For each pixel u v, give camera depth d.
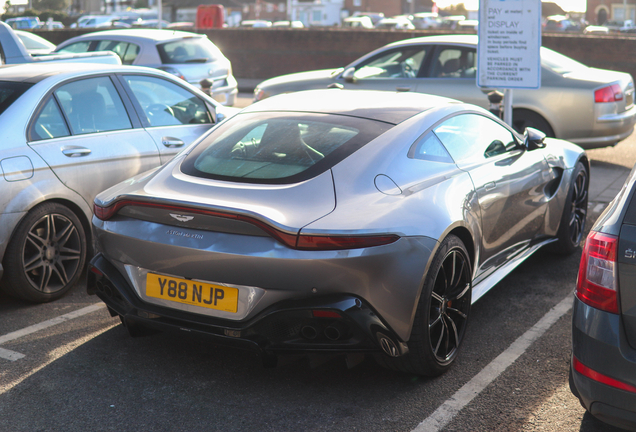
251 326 2.70
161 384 3.03
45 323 3.73
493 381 3.06
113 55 7.39
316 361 2.80
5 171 3.72
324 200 2.79
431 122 3.45
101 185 4.25
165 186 3.00
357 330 2.68
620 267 2.20
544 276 4.59
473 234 3.31
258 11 67.69
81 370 3.16
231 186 2.90
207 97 5.33
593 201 6.64
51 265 4.03
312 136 3.21
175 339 3.52
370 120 3.34
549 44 17.20
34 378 3.08
